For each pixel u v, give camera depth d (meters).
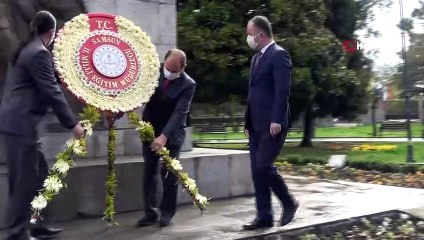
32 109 4.78
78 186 6.28
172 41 8.09
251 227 5.87
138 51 5.57
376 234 6.23
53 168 4.96
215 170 7.52
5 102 4.83
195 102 18.45
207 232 5.75
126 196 6.69
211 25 16.77
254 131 5.89
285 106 5.59
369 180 11.95
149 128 5.69
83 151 5.07
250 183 7.91
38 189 4.90
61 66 5.10
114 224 6.11
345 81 19.61
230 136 33.22
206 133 34.12
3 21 6.37
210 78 16.81
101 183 6.46
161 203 6.12
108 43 5.40
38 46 4.81
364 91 22.38
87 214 6.35
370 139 29.45
